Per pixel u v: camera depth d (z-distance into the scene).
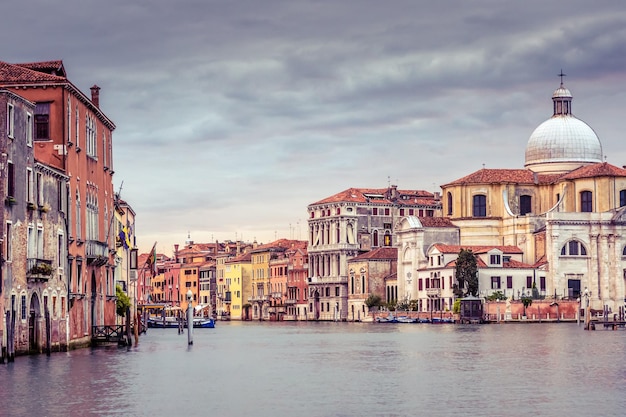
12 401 43.00
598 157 193.75
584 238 174.12
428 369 58.97
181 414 39.59
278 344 92.69
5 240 58.75
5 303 58.94
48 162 70.75
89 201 79.25
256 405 42.09
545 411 39.81
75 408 41.03
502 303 163.88
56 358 63.31
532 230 180.88
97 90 90.12
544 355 70.38
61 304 69.31
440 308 179.38
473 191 189.88
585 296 137.38
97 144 82.88
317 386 49.38
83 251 76.31
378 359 68.38
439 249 180.12
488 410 40.19
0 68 72.12
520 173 191.88
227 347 86.38
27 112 62.88
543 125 195.88
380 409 40.69
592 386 48.34
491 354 72.06
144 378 53.16
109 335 81.62
